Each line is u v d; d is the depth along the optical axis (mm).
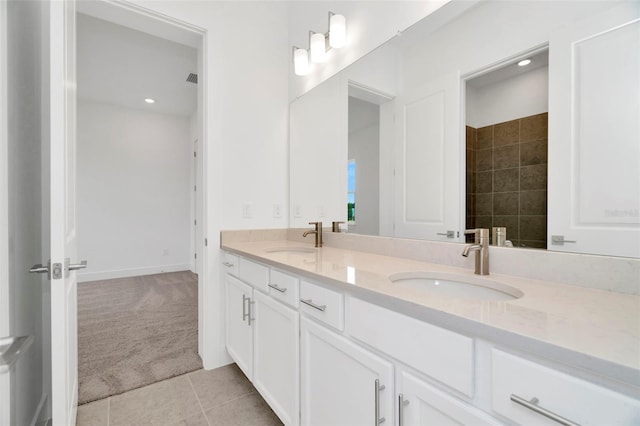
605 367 440
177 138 4891
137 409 1535
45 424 1295
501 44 1097
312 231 1920
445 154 1292
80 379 1790
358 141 1744
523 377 544
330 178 1955
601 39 852
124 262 4477
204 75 1964
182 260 4938
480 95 1162
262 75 2219
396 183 1519
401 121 1489
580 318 619
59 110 983
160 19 1803
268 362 1429
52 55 974
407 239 1439
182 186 4930
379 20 1601
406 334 756
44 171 1400
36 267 1027
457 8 1241
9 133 1140
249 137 2154
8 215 1109
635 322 596
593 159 867
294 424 1216
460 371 637
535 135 1000
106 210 4336
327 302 1035
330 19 1785
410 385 746
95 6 1666
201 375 1867
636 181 793
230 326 1892
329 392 1038
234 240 2057
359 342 913
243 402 1604
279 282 1336
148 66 3137
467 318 617
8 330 1102
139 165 4578
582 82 891
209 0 1950
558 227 940
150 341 2324
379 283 918
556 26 948
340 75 1868
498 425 577
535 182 998
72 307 1314
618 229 822
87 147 4188
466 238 1207
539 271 972
